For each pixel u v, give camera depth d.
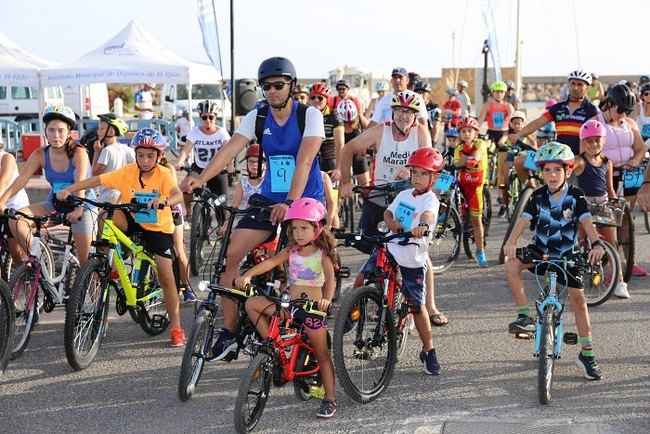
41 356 8.67
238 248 7.64
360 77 51.06
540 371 7.06
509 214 16.88
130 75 22.95
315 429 6.74
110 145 10.99
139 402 7.41
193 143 13.21
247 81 20.77
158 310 9.70
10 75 23.48
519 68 45.47
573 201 7.59
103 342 9.16
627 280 11.20
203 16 19.80
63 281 9.00
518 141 12.88
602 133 10.47
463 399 7.36
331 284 7.02
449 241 12.66
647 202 9.60
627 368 8.14
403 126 9.15
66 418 7.06
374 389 7.39
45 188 21.05
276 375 6.86
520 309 7.53
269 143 7.75
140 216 8.66
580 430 6.61
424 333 8.00
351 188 9.07
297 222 6.90
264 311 6.90
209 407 7.27
